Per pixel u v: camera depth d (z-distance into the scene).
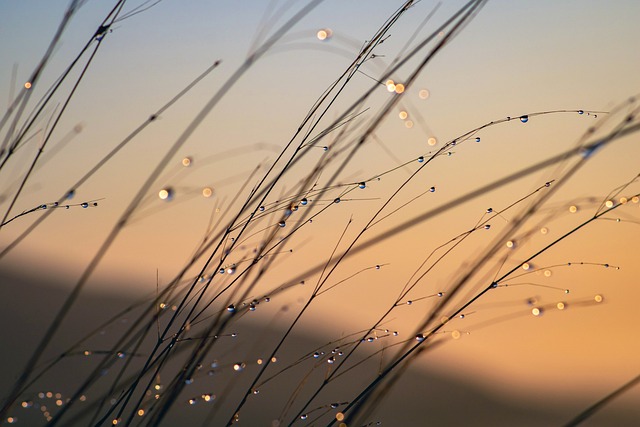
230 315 0.49
